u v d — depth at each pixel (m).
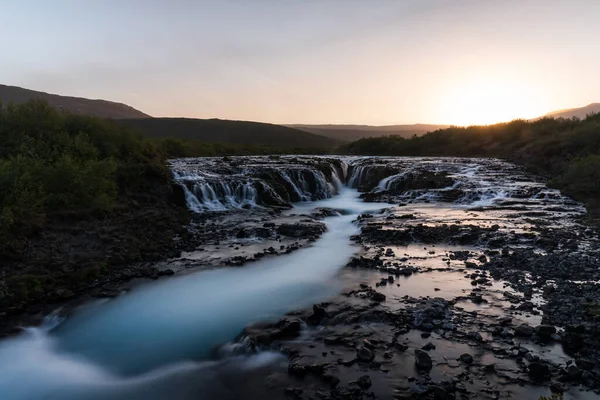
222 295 12.20
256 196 26.22
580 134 34.88
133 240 16.44
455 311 10.11
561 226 18.11
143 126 138.50
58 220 16.45
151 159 26.09
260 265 14.70
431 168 36.06
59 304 11.79
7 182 16.06
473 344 8.53
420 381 7.34
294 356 8.43
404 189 30.97
